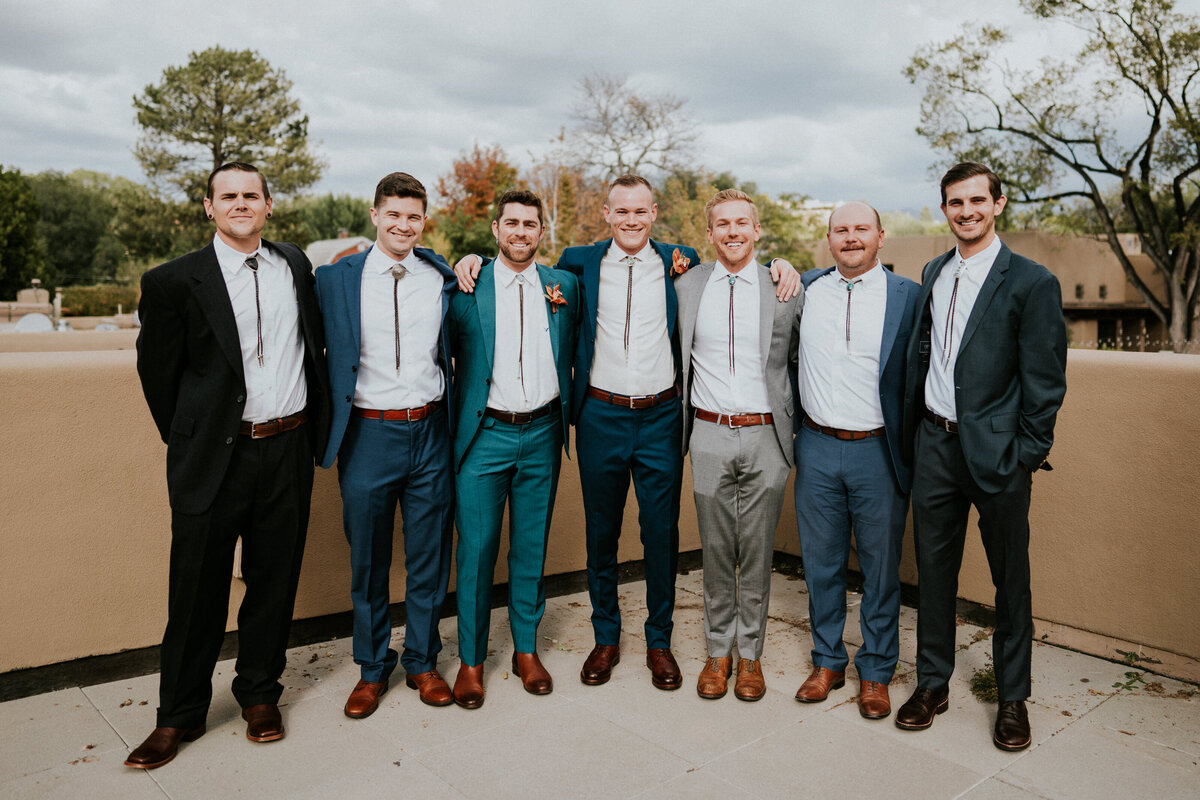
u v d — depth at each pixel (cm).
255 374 259
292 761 255
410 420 287
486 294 297
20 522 295
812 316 296
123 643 318
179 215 4075
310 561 357
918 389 280
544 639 364
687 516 480
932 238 2811
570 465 431
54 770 247
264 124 4069
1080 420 333
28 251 3978
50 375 297
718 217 292
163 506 323
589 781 244
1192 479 304
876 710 284
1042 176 2280
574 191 2961
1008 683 268
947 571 281
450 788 240
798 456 307
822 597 305
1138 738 269
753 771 250
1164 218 2503
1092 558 333
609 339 309
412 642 304
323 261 3017
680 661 340
